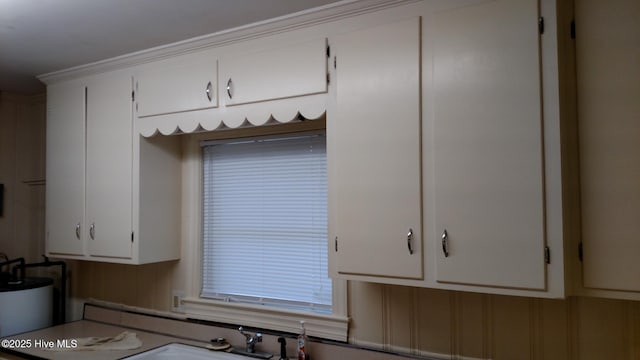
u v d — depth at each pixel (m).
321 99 1.94
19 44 2.28
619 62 1.48
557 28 1.49
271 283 2.43
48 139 2.81
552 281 1.47
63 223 2.72
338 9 1.87
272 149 2.45
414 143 1.70
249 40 2.13
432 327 1.95
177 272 2.69
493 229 1.56
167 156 2.62
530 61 1.52
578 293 1.50
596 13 1.51
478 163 1.59
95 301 3.03
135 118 2.48
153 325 2.69
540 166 1.49
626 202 1.45
